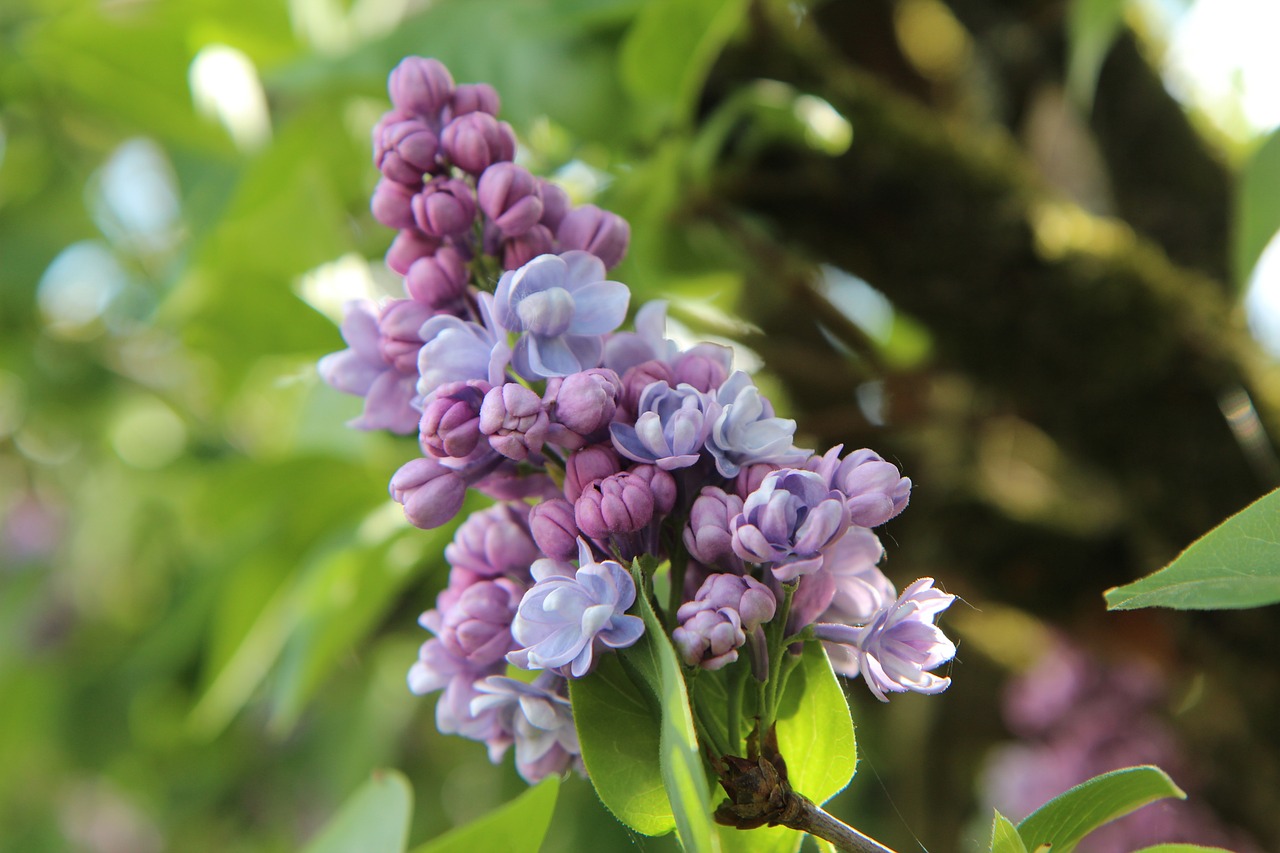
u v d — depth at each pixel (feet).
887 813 4.03
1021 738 3.84
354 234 3.48
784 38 2.79
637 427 1.83
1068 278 2.73
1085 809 1.85
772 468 1.84
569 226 1.93
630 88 2.65
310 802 5.24
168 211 5.08
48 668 5.51
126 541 5.44
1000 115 3.45
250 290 3.09
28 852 6.39
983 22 3.44
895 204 2.78
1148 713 3.49
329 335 3.13
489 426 1.82
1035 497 3.36
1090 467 2.97
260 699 4.79
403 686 4.90
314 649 2.94
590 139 2.76
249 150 3.60
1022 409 2.96
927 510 3.34
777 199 2.84
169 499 5.21
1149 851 1.86
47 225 5.16
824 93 2.77
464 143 1.93
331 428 3.07
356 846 2.20
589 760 1.84
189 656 4.78
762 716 1.83
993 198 2.77
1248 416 2.69
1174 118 3.10
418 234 1.94
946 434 3.28
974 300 2.80
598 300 1.88
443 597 1.93
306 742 5.20
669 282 3.19
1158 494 2.81
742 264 3.12
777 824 1.83
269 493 3.15
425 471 1.88
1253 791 3.13
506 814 1.93
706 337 3.14
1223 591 1.77
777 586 1.84
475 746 5.17
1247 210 2.22
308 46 3.51
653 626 1.79
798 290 3.03
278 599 3.28
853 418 3.21
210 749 5.29
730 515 1.82
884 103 2.81
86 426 5.77
